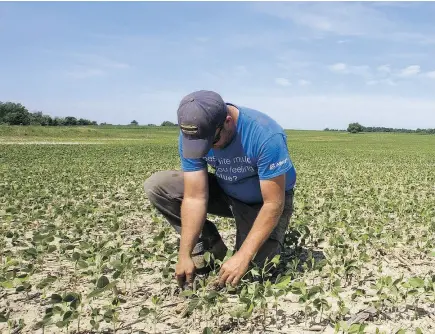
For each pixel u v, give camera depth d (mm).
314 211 7570
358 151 41875
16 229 6535
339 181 13641
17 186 10445
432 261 5441
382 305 3990
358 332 3246
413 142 72375
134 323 3682
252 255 3816
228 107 3984
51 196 9172
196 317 3750
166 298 4148
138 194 10180
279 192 3932
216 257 4629
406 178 15281
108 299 4102
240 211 4602
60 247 4961
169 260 4438
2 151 29156
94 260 4410
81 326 3621
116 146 40969
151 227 7008
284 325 3676
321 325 3680
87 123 135750
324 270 4746
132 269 4461
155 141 57344
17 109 111875
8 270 4602
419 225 7016
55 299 3418
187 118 3559
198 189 4039
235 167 4172
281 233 4480
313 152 38438
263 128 3938
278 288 3779
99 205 8953
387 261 5406
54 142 49125
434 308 3994
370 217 7734
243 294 3719
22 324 3482
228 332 3551
